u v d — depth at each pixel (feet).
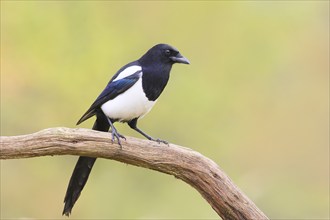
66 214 28.58
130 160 26.78
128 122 30.42
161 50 29.73
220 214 26.94
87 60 50.16
